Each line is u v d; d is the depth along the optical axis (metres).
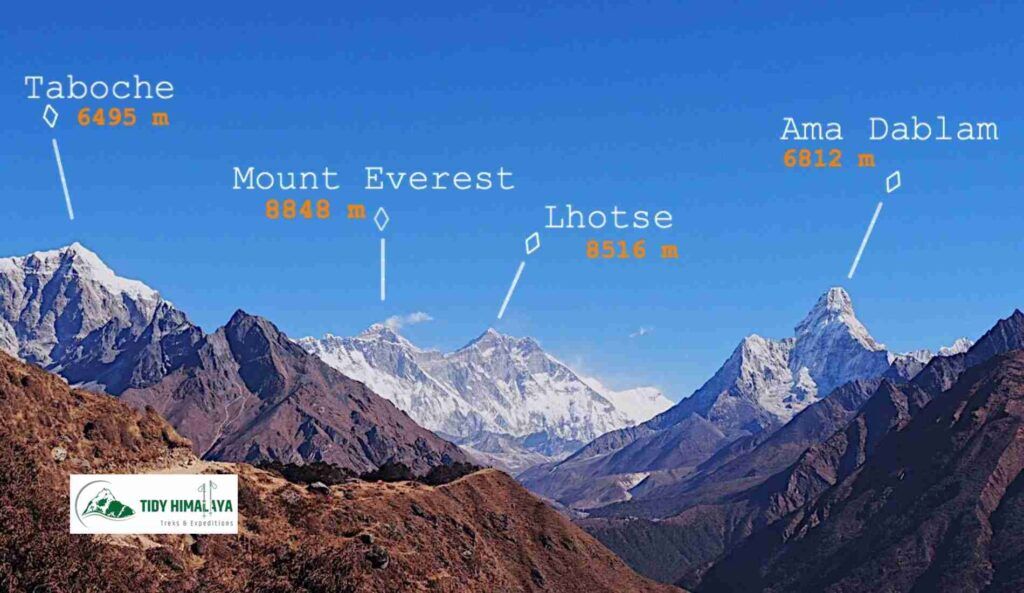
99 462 174.12
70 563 150.38
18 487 156.12
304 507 199.38
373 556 186.25
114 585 151.75
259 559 174.00
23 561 148.25
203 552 168.12
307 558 178.00
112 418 185.12
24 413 172.00
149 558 160.38
